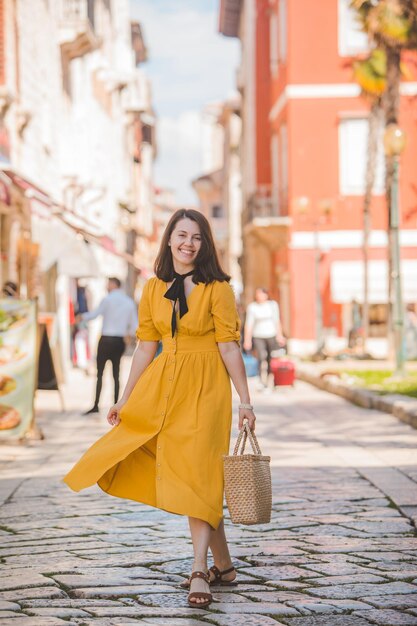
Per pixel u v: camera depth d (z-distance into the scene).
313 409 18.36
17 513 8.70
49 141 33.09
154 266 6.19
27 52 29.39
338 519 8.30
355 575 6.46
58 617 5.55
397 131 23.59
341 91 39.31
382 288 38.69
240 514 5.73
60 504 9.10
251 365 23.61
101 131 48.75
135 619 5.53
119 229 56.06
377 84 33.16
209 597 5.71
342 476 10.46
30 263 22.77
